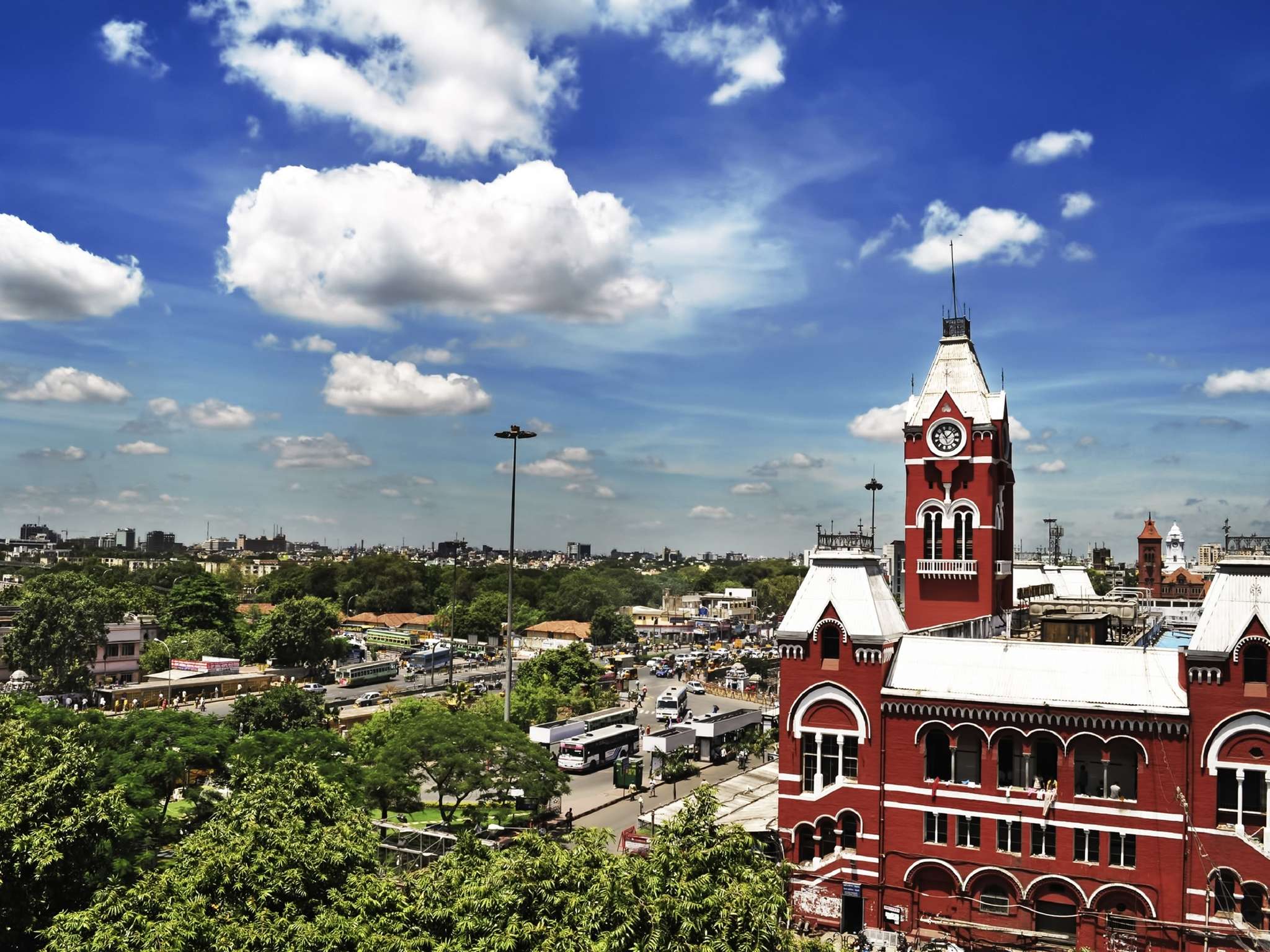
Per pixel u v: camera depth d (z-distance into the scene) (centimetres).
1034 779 6650
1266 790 6097
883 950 6625
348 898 4375
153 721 8075
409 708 11444
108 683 18225
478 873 4406
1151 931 6206
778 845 7362
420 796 10938
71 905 5119
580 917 3916
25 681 16050
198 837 4872
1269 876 6031
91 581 18600
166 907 4181
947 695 6850
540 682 17288
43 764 5606
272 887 4356
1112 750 6481
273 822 4900
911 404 9619
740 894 4081
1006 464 9769
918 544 9412
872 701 7088
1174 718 6272
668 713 17062
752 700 19988
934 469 9350
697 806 4878
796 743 7325
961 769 6869
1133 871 6322
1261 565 6288
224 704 16962
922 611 9338
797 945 4297
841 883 7000
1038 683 6744
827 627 7294
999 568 9375
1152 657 6625
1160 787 6300
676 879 4209
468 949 3903
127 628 19000
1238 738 6172
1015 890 6581
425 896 4319
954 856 6750
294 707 12800
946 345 9631
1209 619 6344
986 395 9544
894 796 6956
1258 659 6191
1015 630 9781
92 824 5250
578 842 4569
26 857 4891
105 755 7700
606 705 16750
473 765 8569
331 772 8081
